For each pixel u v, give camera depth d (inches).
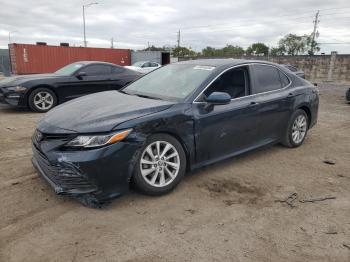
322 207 143.1
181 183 162.4
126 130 132.1
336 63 992.2
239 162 193.9
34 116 327.3
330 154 216.2
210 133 161.3
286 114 207.3
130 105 149.6
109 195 132.0
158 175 146.6
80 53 1098.1
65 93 360.5
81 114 142.3
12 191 149.9
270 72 203.3
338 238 120.3
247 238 118.7
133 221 127.6
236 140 176.6
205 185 161.0
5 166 180.2
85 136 127.7
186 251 110.6
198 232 121.6
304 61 1065.5
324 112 387.2
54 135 133.0
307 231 124.2
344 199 151.5
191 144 154.6
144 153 140.4
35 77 352.5
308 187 163.3
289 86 212.5
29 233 118.6
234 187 160.1
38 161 144.4
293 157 206.8
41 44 1026.1
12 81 343.6
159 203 141.9
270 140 201.5
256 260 107.0
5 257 105.8
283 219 132.3
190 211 136.2
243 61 190.7
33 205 137.8
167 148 146.5
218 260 106.5
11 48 1002.7
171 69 194.5
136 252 109.4
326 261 107.7
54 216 129.8
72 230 120.9
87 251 109.3
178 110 149.6
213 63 184.9
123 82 395.9
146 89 180.2
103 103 155.6
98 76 379.9
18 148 214.8
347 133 277.1
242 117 175.5
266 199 148.8
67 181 129.6
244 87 183.5
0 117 320.8
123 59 1202.0
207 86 164.9
